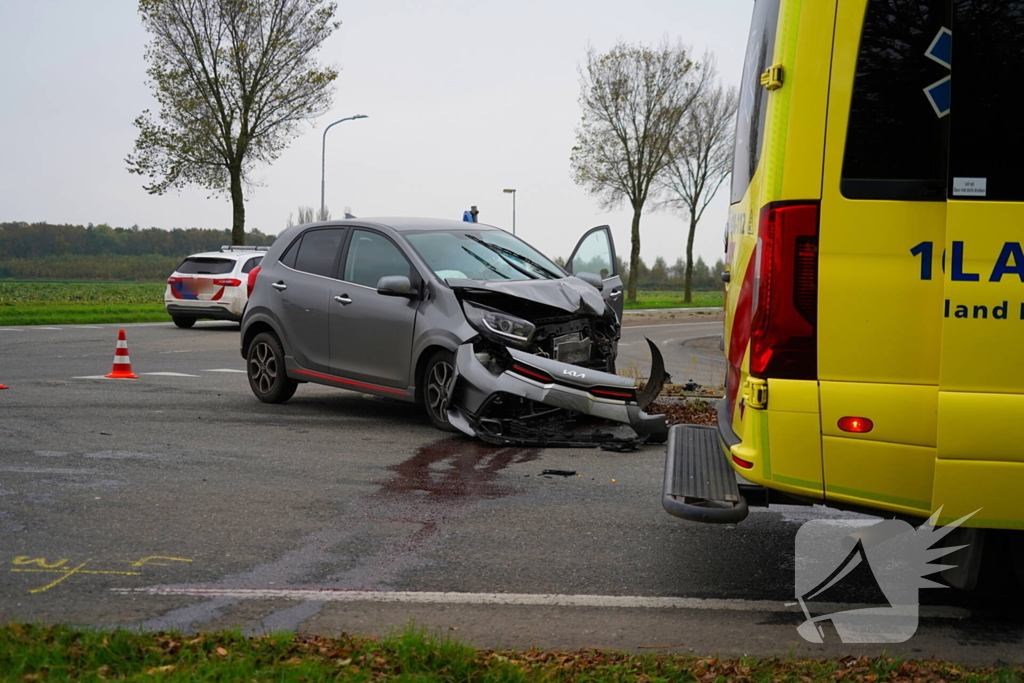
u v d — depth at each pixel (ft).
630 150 148.56
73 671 10.46
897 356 12.00
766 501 13.48
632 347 64.80
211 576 15.03
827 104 12.05
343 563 15.84
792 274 12.20
